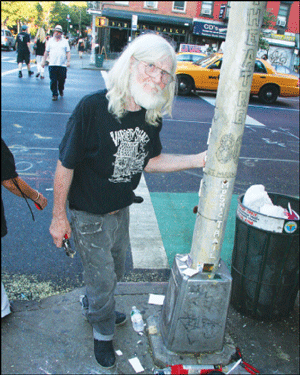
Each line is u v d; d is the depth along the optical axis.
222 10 26.61
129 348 2.19
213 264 1.95
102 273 1.94
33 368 1.99
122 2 26.28
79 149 1.71
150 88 1.65
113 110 1.65
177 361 2.06
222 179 1.80
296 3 26.91
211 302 1.98
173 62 1.71
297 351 2.29
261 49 24.23
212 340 2.08
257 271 2.36
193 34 27.20
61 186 1.74
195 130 8.12
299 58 28.81
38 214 3.77
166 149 6.52
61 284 2.74
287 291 2.43
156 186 4.91
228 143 1.74
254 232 2.30
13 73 14.13
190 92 14.46
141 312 2.46
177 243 3.48
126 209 2.11
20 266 2.90
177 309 1.98
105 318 2.00
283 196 2.67
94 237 1.90
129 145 1.77
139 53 1.62
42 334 2.21
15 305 2.42
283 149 7.49
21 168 4.95
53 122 7.36
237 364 2.10
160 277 2.96
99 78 14.95
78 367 2.03
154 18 26.48
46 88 11.27
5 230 1.65
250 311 2.51
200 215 1.92
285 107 14.09
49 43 9.22
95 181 1.81
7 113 7.73
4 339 2.14
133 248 3.32
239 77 1.64
